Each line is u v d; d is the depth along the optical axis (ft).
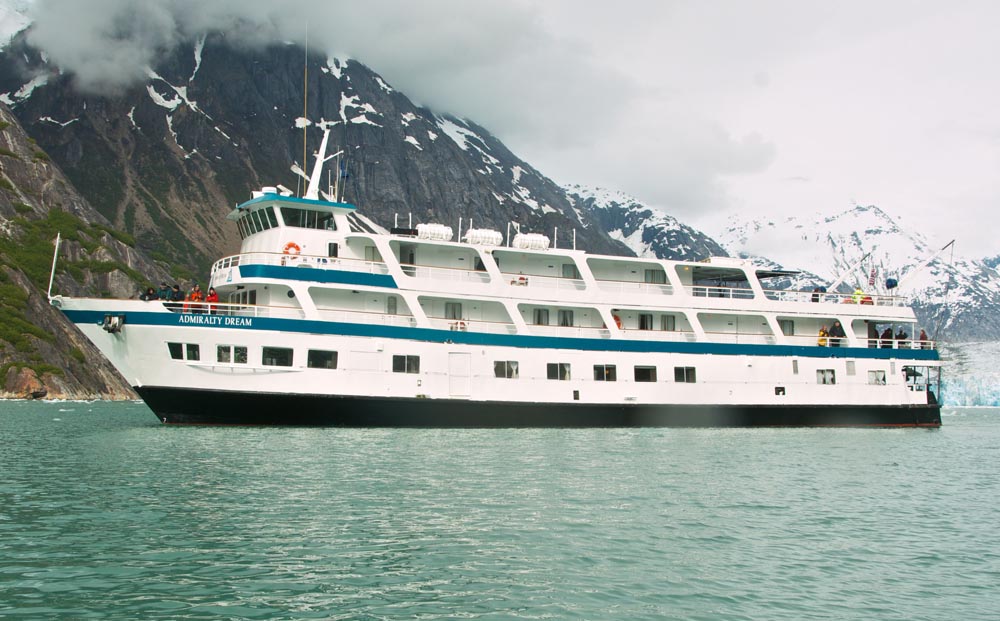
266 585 50.83
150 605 46.93
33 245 500.74
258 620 45.29
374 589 50.70
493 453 110.32
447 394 143.13
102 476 86.58
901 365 176.24
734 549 61.72
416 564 55.88
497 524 67.51
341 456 103.45
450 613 47.09
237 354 133.49
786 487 90.27
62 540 59.67
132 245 593.83
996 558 60.95
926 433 172.14
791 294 176.55
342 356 137.49
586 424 151.74
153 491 77.97
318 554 57.47
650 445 126.31
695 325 161.89
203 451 106.52
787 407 165.78
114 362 135.23
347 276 140.87
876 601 50.88
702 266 167.43
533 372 148.87
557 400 150.00
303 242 143.23
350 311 141.90
